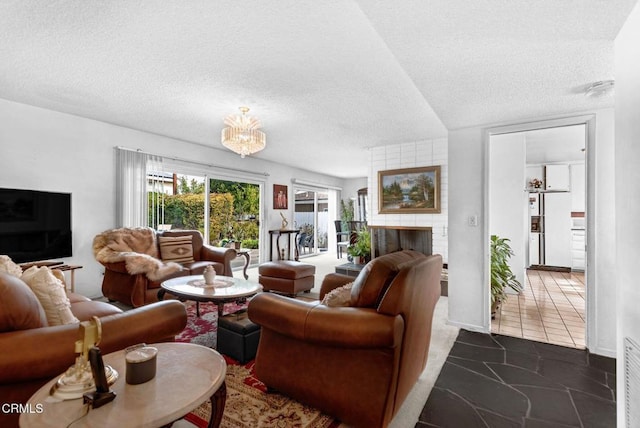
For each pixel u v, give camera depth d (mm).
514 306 3889
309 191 8508
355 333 1480
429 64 1923
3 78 2787
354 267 5496
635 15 1329
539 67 1956
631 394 1338
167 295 3660
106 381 1032
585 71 2004
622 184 1427
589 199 2672
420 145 5141
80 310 2188
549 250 6246
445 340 2822
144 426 917
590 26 1516
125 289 3500
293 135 4688
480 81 2156
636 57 1316
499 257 3727
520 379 2139
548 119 2824
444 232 4977
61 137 3715
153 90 3025
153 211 4703
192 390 1095
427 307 1910
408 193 5238
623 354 1411
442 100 2484
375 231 5633
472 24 1521
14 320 1280
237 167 6082
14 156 3381
